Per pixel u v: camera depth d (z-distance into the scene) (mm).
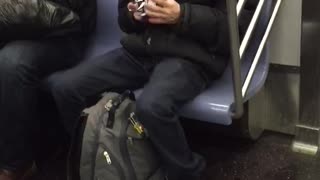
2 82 1936
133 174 1735
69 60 2127
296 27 2105
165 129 1701
